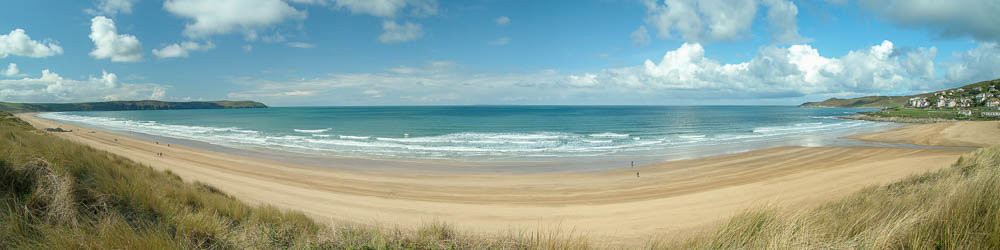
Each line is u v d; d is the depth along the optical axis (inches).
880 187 426.9
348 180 839.1
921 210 130.2
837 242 120.9
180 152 1217.4
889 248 117.0
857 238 123.0
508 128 2677.2
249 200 520.7
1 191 154.8
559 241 167.8
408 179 868.0
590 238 348.8
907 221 120.8
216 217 223.9
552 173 971.9
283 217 294.0
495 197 682.8
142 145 1382.9
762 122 3358.8
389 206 573.0
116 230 137.2
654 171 979.3
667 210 518.3
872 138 1771.7
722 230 143.9
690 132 2298.2
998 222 109.7
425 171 1008.2
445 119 3905.0
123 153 975.0
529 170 1028.5
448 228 192.1
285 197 585.0
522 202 637.9
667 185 778.8
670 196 655.1
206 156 1155.9
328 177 871.1
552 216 509.4
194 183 523.8
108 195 187.5
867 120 3791.8
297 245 162.6
